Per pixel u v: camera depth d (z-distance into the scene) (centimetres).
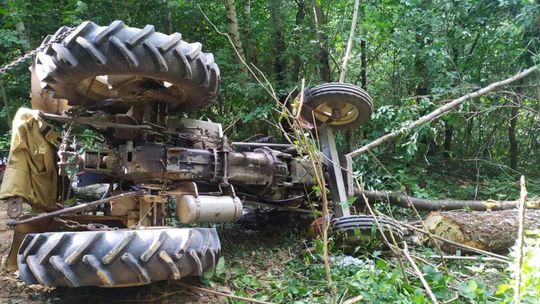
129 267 263
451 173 956
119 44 301
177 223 476
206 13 959
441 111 743
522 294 232
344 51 952
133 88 366
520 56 859
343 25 923
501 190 784
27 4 873
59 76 317
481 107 834
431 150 1040
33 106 413
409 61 912
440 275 331
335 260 382
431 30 879
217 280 365
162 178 384
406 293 305
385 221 411
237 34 875
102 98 377
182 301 320
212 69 356
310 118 480
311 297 321
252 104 862
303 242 451
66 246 264
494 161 1053
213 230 318
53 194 365
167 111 401
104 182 405
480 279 368
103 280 257
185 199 379
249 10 943
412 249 453
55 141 365
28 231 351
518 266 208
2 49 993
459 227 465
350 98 467
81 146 415
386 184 759
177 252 278
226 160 418
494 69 911
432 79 875
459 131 1088
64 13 884
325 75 955
